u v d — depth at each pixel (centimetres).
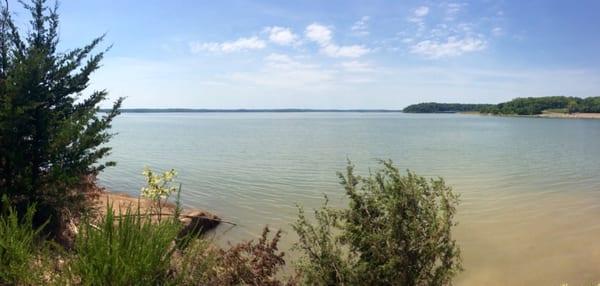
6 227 448
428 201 534
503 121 14650
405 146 4800
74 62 729
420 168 2927
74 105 766
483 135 6975
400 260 498
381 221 538
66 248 605
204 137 6344
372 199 555
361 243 531
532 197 1931
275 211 1655
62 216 690
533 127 10119
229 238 1314
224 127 10212
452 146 4809
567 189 2136
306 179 2428
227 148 4484
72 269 395
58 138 666
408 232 509
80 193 716
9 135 639
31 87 666
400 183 533
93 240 396
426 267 516
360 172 2706
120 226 412
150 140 5644
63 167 676
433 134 7250
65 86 737
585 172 2730
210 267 458
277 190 2089
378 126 10881
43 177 656
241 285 511
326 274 540
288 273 899
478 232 1388
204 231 1349
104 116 744
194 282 431
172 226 450
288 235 1329
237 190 2086
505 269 1098
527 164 3159
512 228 1433
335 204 1780
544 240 1315
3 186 634
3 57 723
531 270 1094
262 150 4253
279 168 2892
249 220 1520
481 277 1052
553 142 5466
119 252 384
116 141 5441
